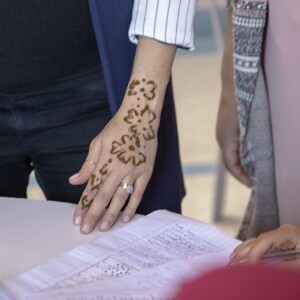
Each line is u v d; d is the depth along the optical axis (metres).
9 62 1.72
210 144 4.51
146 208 1.92
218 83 5.56
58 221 1.47
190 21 1.65
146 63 1.63
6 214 1.50
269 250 1.28
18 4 1.63
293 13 1.70
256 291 0.87
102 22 1.65
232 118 2.14
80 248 1.32
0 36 1.67
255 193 2.05
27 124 1.85
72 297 1.13
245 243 1.29
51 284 1.20
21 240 1.40
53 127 1.86
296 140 1.83
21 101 1.83
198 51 6.24
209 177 4.09
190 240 1.36
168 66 1.66
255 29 1.80
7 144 1.89
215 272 0.90
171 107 1.87
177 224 1.42
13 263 1.32
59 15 1.67
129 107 1.62
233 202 3.85
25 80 1.76
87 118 1.87
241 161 2.08
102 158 1.55
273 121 1.91
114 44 1.70
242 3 1.80
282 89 1.82
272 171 1.99
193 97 5.27
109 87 1.72
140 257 1.29
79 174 1.56
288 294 0.87
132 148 1.57
